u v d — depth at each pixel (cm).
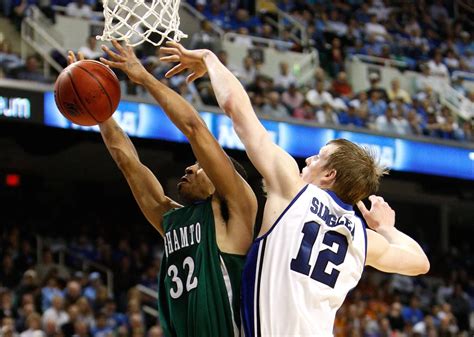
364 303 1492
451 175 1656
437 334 1476
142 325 1234
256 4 1728
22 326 1169
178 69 369
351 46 1742
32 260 1417
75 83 367
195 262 338
